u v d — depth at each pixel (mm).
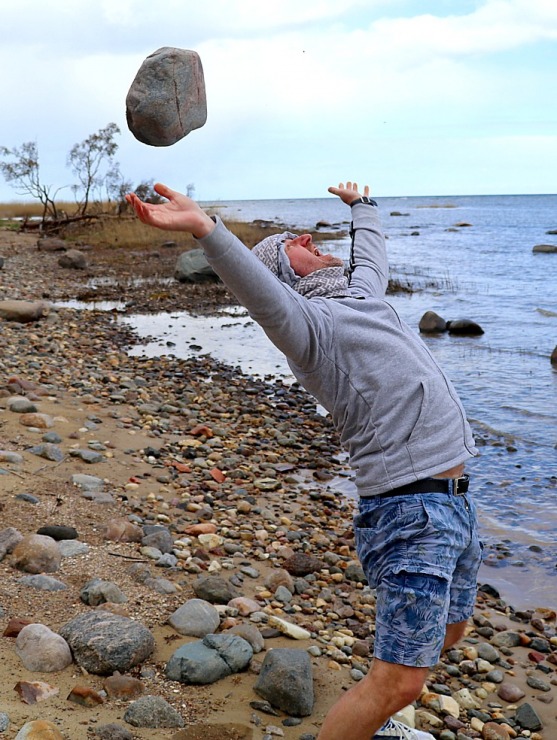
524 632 4887
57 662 3402
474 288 22891
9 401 7547
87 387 9656
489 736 3691
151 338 14352
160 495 6219
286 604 4719
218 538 5438
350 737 2543
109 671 3434
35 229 33125
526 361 13203
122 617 3695
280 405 10227
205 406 9797
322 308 2707
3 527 4828
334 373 2658
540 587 5562
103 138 32562
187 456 7500
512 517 6844
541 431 9367
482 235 52344
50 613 3885
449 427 2598
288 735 3252
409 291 21922
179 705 3324
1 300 16344
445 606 2537
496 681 4281
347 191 3619
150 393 10008
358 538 2721
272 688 3436
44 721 2863
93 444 6996
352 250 3371
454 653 4492
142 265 23969
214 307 18062
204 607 4090
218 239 2420
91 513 5355
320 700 3578
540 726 3854
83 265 23062
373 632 4527
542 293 21828
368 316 2727
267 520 6207
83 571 4422
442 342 14938
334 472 7910
